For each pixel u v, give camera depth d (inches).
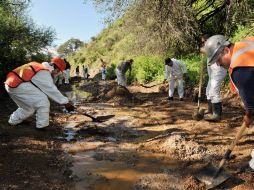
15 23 555.5
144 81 468.8
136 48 402.0
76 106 269.7
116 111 241.9
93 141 167.5
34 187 113.2
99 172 129.0
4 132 168.4
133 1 357.4
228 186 112.7
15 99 168.9
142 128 190.1
